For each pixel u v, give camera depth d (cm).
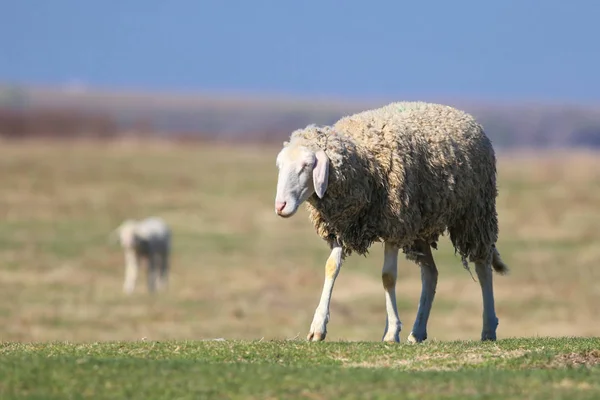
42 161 12006
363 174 2395
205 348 2181
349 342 2291
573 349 2189
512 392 1725
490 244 2653
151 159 13162
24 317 4431
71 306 4794
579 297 5353
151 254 5759
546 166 13775
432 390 1731
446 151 2509
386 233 2425
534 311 5009
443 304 5191
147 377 1808
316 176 2333
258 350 2152
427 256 2611
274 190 10281
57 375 1809
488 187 2647
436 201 2491
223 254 6788
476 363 2031
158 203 9106
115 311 4750
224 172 11844
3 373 1809
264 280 5781
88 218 8119
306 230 7919
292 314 4825
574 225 8019
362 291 5506
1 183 9869
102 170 11406
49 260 6197
